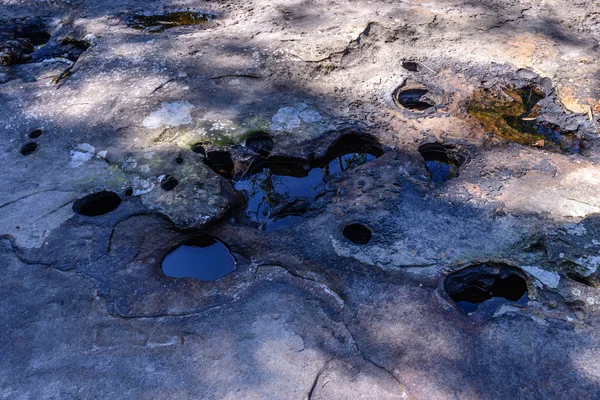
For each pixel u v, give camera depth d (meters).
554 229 2.02
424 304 1.80
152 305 1.82
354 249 1.99
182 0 3.87
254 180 2.41
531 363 1.63
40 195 2.26
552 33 3.29
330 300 1.82
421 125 2.61
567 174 2.30
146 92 2.83
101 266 1.96
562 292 1.81
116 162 2.40
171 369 1.63
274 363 1.64
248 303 1.82
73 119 2.67
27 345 1.71
